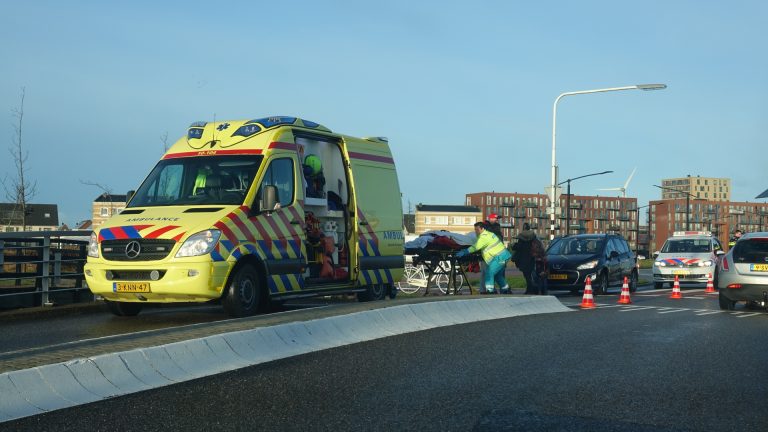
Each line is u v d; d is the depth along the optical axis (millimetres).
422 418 5598
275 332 8555
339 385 6754
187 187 12109
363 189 14688
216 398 6191
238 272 11266
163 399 6145
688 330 11539
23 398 5754
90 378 6332
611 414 5801
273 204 11648
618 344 9672
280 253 12039
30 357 6656
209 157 12391
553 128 32500
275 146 12414
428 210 153000
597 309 16125
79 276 14273
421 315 11391
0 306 12992
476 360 8180
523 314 14234
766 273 15898
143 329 10828
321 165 13836
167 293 10695
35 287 13727
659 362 8266
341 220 14219
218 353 7641
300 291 12531
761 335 11000
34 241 14219
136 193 12344
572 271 22703
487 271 18672
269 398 6207
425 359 8203
